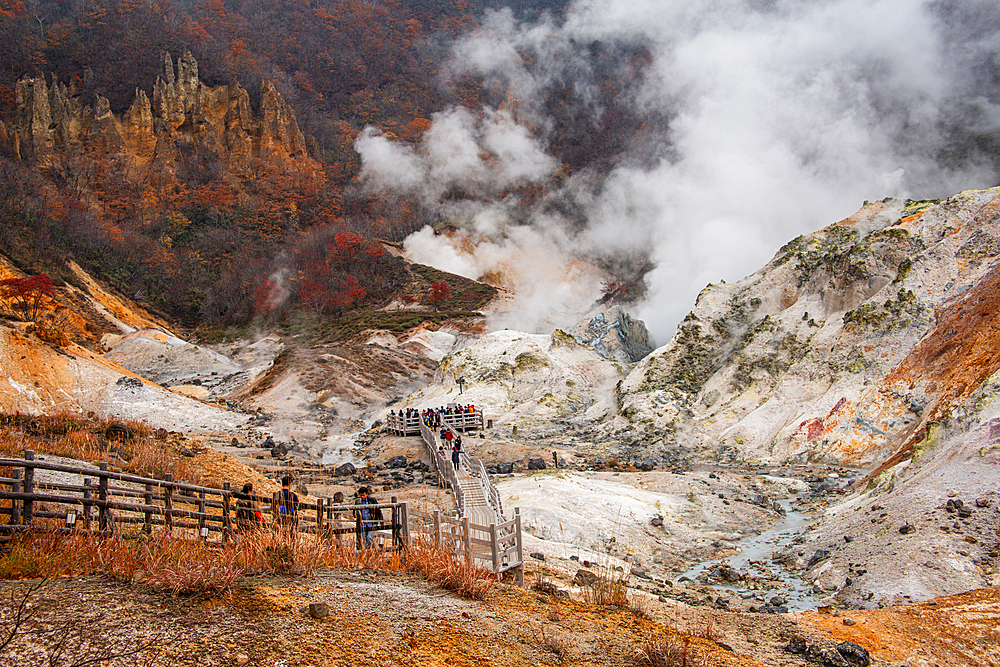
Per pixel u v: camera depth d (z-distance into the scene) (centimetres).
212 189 14712
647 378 4941
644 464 3641
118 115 15550
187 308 12138
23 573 791
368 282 12481
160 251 12750
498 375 5850
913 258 4016
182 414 4369
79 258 11156
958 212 4253
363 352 7288
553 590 1258
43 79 14612
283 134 16062
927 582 1520
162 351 8162
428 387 6234
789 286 4978
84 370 4253
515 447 4178
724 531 2459
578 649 936
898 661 1136
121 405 4131
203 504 1186
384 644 796
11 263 9100
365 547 1205
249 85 17125
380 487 3081
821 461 3369
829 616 1345
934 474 1997
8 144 13538
